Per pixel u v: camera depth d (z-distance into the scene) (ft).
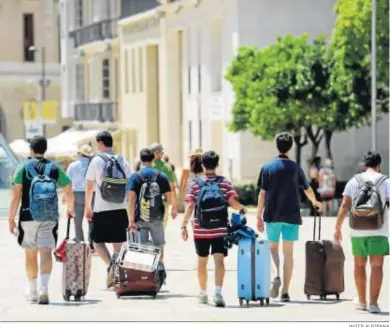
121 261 154.51
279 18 395.75
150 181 159.63
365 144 400.67
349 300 149.79
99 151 165.17
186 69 450.71
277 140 149.59
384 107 349.82
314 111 349.82
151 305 146.82
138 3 505.66
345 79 347.15
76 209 205.77
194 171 177.68
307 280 149.89
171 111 468.75
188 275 182.70
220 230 144.46
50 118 509.76
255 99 354.13
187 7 444.55
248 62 363.15
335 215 341.00
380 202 137.49
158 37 477.77
